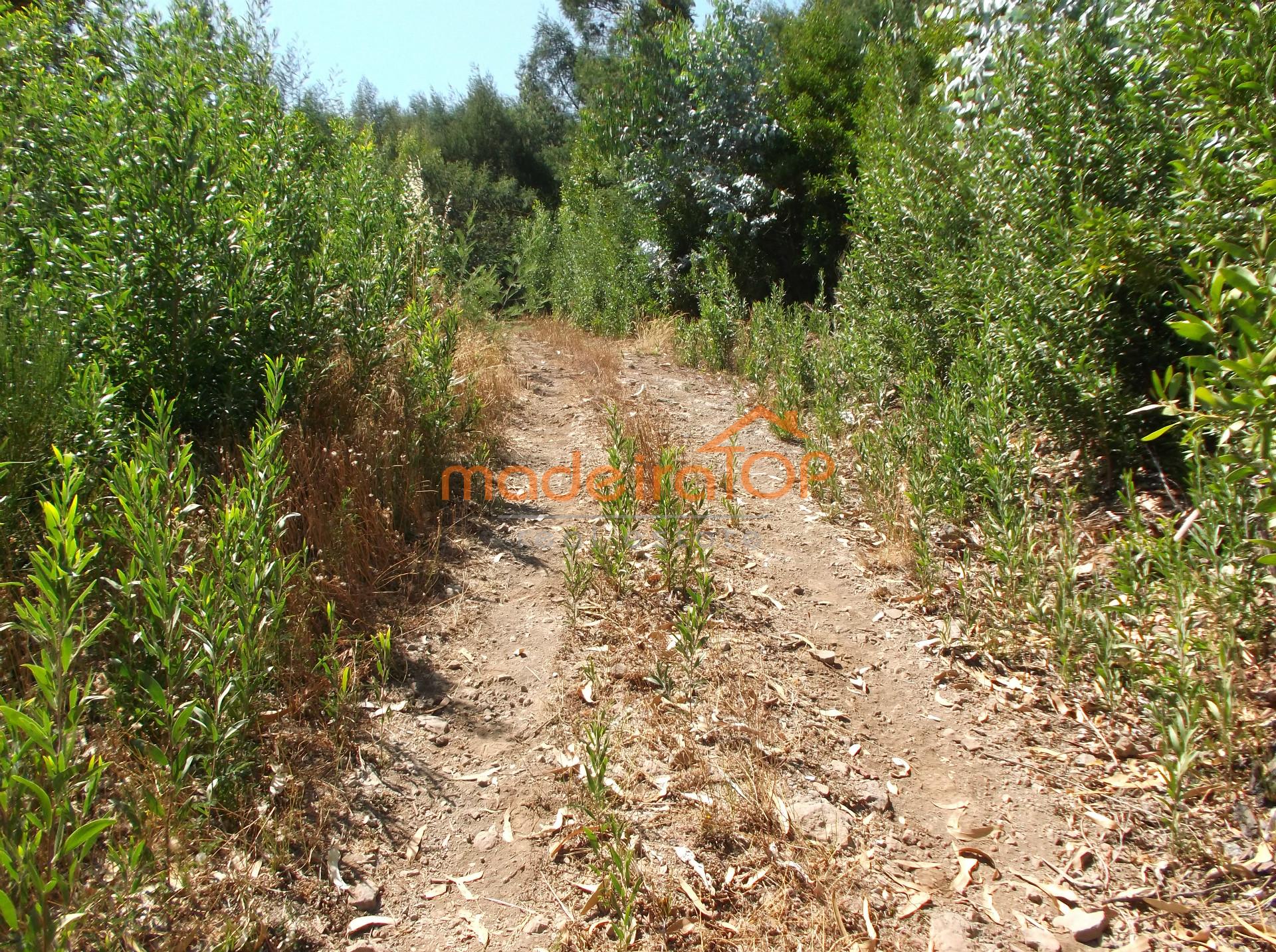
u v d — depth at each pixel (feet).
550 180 86.63
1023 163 16.16
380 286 17.80
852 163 36.50
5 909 5.55
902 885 8.20
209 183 13.42
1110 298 13.75
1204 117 10.41
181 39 14.65
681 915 7.70
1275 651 9.85
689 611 10.98
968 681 11.36
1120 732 10.11
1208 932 7.61
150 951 6.79
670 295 39.24
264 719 9.30
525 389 24.86
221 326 13.76
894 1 35.53
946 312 19.20
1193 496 9.86
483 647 11.79
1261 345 6.86
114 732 8.43
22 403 10.31
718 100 39.09
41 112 13.84
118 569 9.66
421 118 87.81
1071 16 16.33
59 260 12.59
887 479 15.85
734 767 9.55
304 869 7.93
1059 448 15.37
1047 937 7.63
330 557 11.98
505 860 8.33
